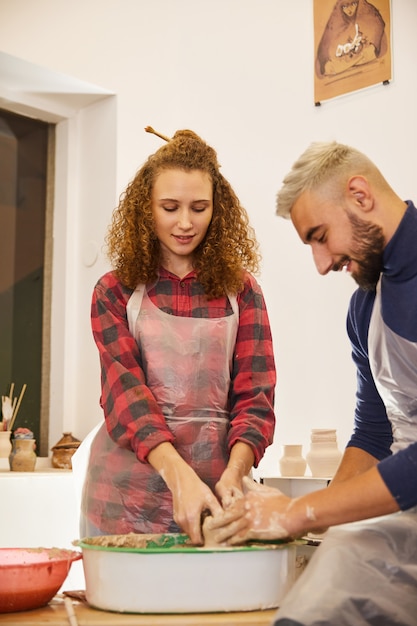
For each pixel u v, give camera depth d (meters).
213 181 1.85
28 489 2.82
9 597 1.28
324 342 3.13
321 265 1.56
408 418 1.59
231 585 1.26
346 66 3.15
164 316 1.79
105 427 1.81
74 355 3.47
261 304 1.88
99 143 3.49
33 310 3.51
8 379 3.39
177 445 1.74
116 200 3.38
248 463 1.64
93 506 1.77
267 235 3.36
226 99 3.53
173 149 1.80
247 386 1.78
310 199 1.51
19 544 2.77
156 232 1.81
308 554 2.58
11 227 3.46
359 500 1.29
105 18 3.42
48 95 3.45
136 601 1.25
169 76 3.66
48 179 3.61
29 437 3.07
